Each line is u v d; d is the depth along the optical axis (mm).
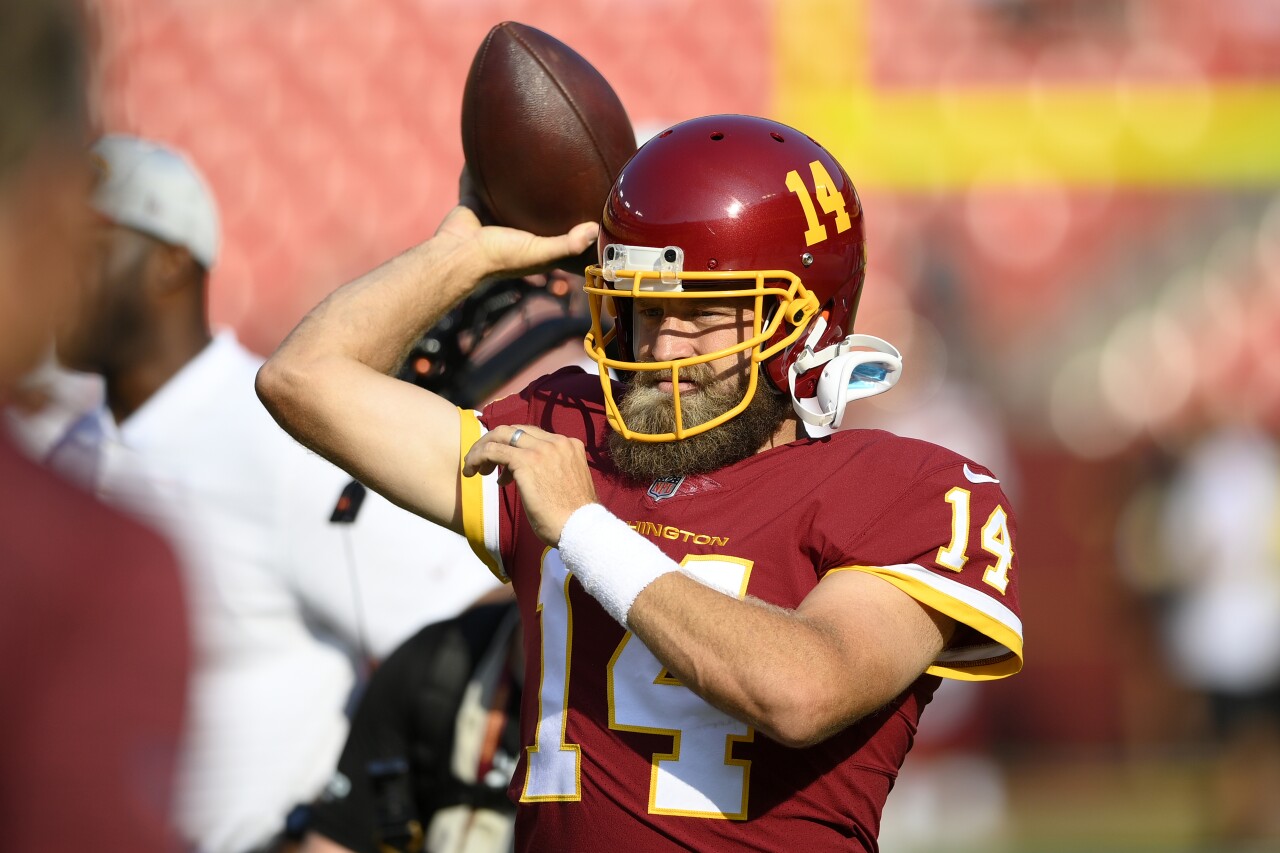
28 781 2973
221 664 10180
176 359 10602
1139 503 23703
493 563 7207
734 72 23625
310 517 10242
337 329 7410
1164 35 24906
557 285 9570
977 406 24516
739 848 6266
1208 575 22547
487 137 8062
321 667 10445
